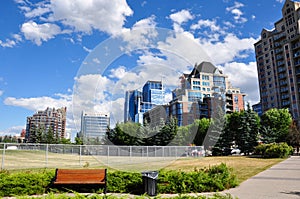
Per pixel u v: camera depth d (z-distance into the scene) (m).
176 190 7.00
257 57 75.62
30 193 7.06
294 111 62.19
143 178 6.79
